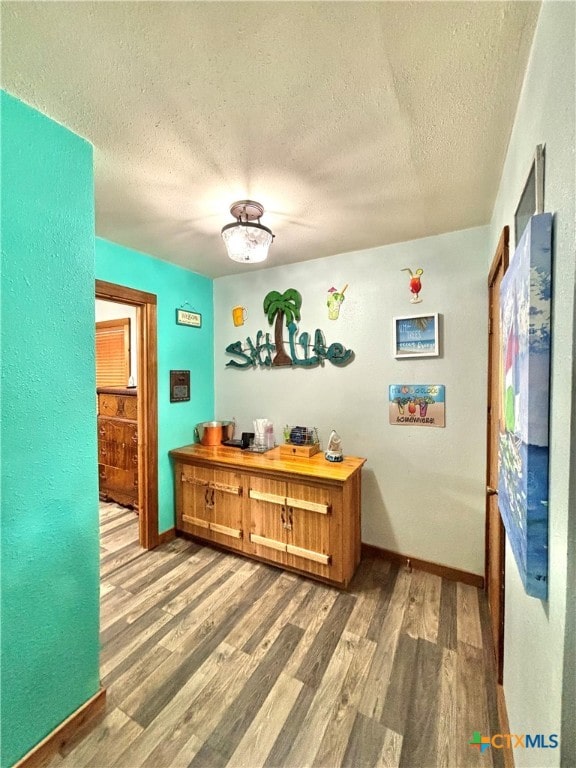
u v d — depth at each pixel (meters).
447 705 1.32
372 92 1.03
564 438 0.60
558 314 0.64
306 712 1.29
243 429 2.97
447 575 2.15
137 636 1.68
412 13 0.80
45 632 1.14
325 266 2.53
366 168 1.42
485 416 2.04
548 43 0.72
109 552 2.49
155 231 2.07
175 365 2.74
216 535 2.50
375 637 1.66
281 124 1.17
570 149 0.59
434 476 2.20
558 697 0.62
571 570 0.58
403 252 2.24
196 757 1.15
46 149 1.11
